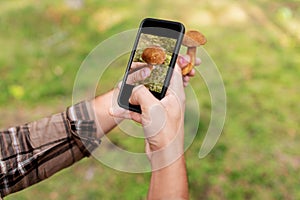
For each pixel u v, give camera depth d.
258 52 3.27
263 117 2.60
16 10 4.16
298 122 2.56
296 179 2.19
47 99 2.96
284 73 3.01
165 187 0.68
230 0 4.02
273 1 4.03
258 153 2.35
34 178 0.98
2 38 3.78
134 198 2.15
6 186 0.97
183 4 4.00
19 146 0.98
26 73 3.25
